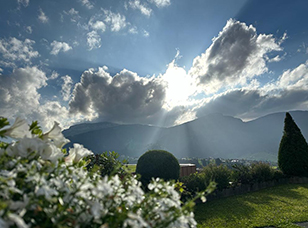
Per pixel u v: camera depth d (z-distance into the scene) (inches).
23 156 45.7
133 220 37.1
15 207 32.5
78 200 41.3
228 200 369.1
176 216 42.3
